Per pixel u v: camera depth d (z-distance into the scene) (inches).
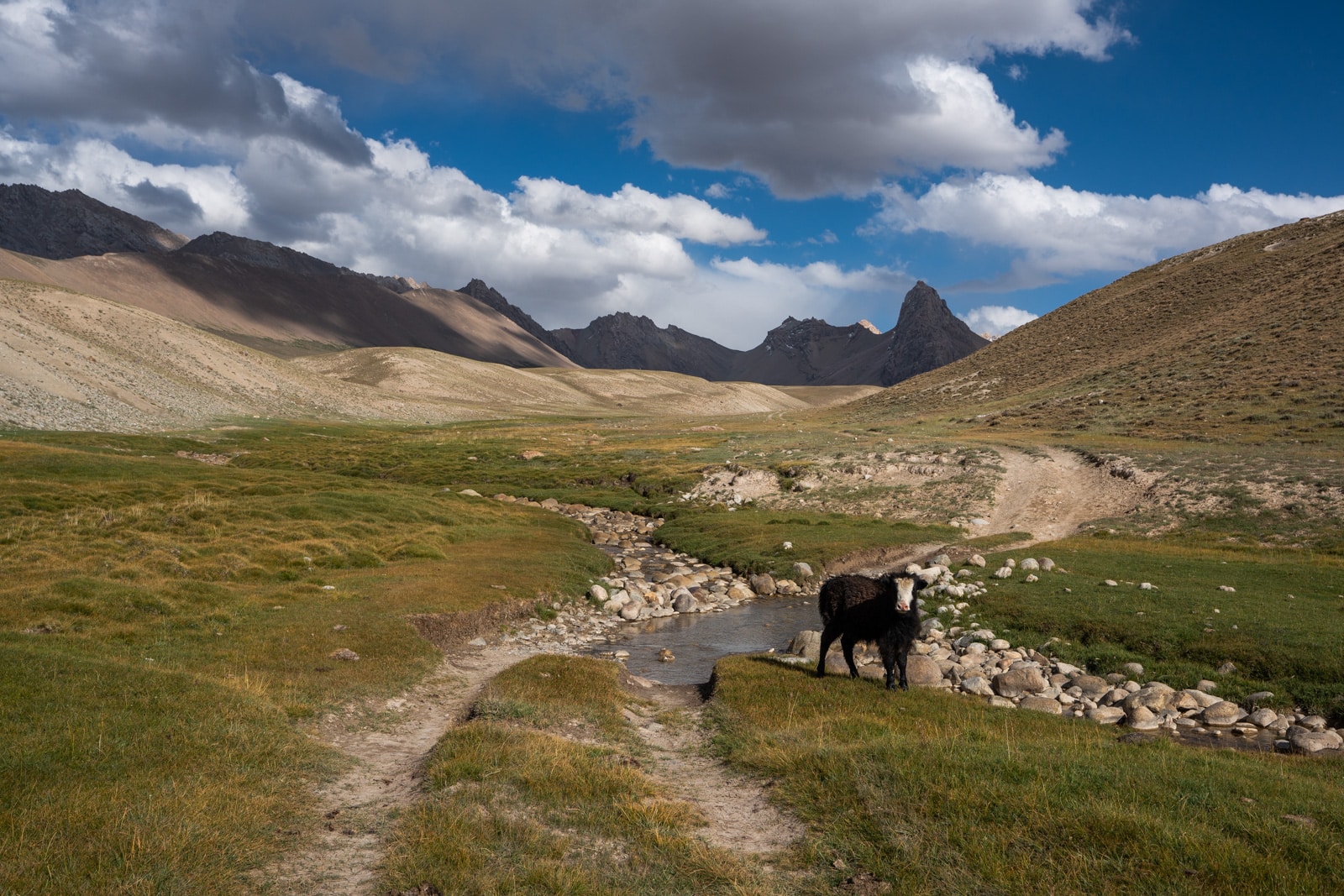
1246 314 3558.1
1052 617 944.3
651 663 902.4
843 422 4562.0
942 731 523.8
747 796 419.2
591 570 1417.3
